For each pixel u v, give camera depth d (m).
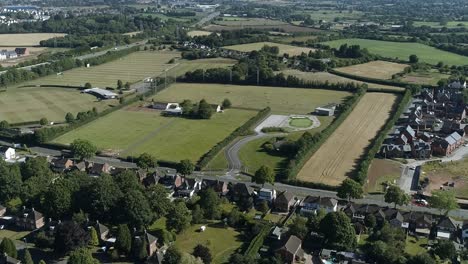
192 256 180.88
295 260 188.25
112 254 190.12
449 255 188.75
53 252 195.88
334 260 190.00
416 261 181.75
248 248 192.62
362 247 198.75
